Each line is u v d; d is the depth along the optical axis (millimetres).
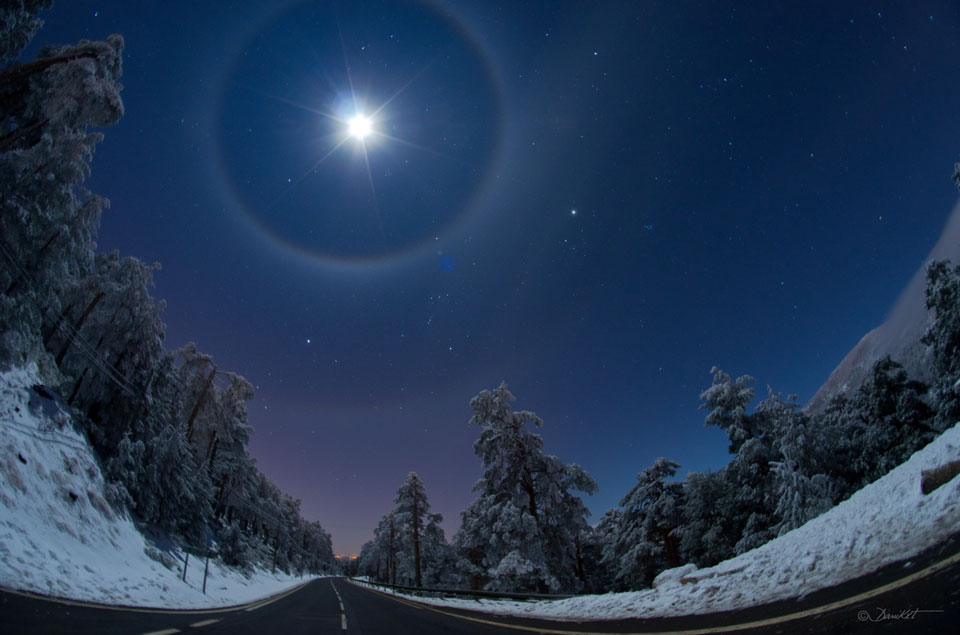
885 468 23781
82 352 22828
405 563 63562
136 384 25359
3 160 18953
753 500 24453
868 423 27406
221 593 20453
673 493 31516
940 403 23016
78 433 20062
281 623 10219
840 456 25516
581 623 8555
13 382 18109
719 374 27703
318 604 18734
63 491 15984
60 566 10711
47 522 13500
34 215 19719
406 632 8969
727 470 26922
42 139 19688
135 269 26234
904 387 25906
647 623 6930
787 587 5934
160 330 26891
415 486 53375
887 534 5414
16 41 20109
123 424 24156
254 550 52719
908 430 24594
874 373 27234
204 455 37156
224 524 39812
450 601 21109
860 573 5043
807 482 20094
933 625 3096
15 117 21672
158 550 20453
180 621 8742
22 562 9562
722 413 26891
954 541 4324
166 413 29031
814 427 23578
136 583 13469
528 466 27109
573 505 26844
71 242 21547
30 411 17828
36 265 20094
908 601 3715
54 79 20672
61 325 21422
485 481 27922
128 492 21500
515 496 26500
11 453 14602
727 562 8398
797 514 19531
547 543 24797
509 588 22438
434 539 53188
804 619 4285
